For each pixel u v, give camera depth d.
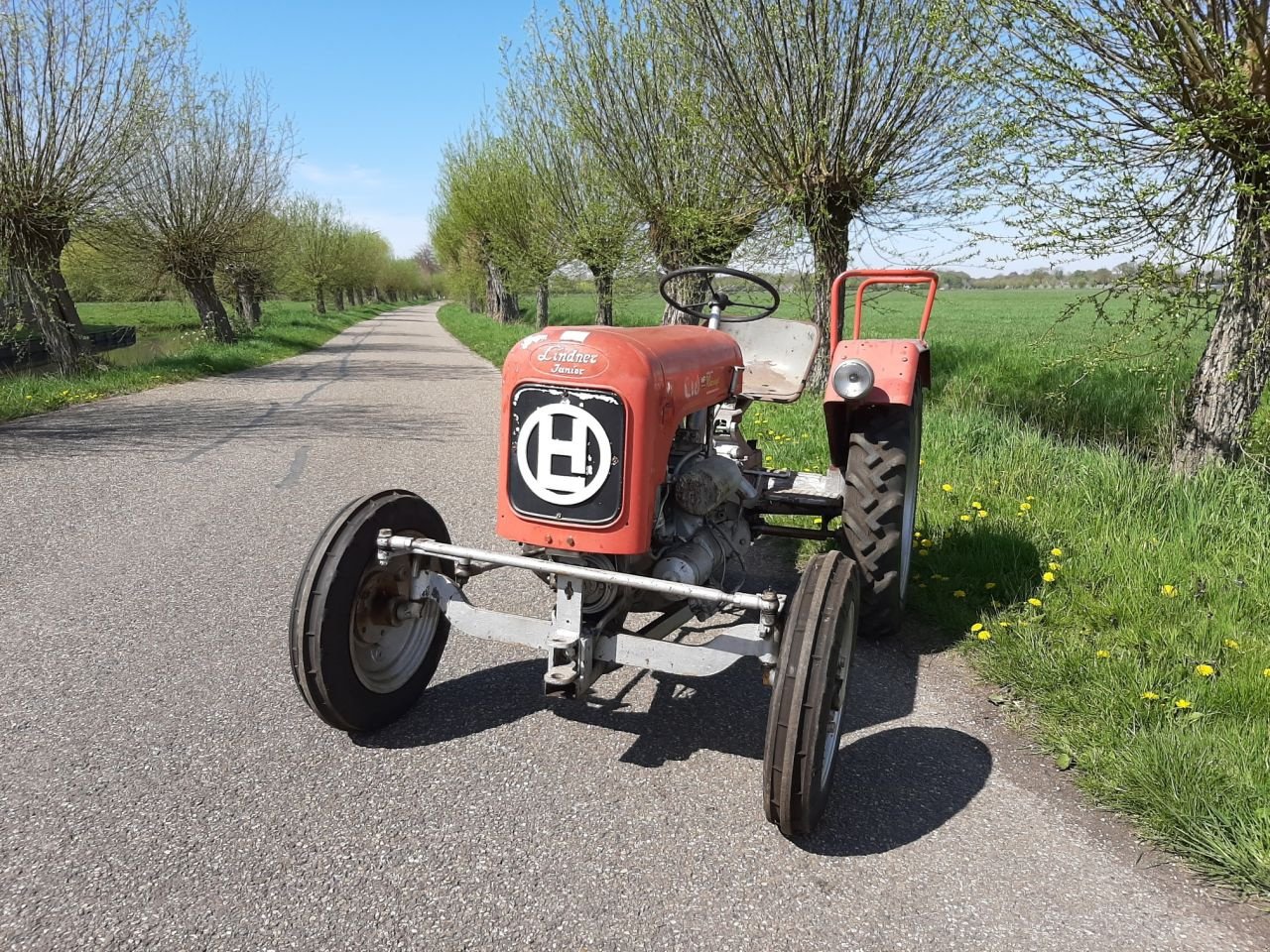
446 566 2.97
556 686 2.44
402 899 2.10
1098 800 2.59
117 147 12.08
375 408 10.59
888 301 40.22
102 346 21.64
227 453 7.52
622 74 10.59
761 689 3.30
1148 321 4.94
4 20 10.88
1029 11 4.27
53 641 3.56
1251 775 2.53
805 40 7.43
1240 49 3.99
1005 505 4.92
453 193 26.48
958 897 2.17
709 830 2.42
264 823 2.39
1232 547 4.17
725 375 3.13
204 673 3.29
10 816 2.39
